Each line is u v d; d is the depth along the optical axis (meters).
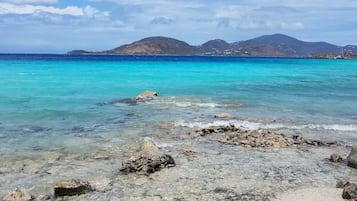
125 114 27.08
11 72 63.09
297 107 31.97
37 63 97.31
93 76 58.34
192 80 55.16
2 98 32.94
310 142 19.98
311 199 12.27
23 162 15.98
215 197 12.52
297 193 12.83
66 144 18.81
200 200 12.29
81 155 17.09
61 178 14.25
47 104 30.48
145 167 14.84
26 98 33.31
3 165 15.57
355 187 12.30
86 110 28.31
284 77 66.12
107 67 84.75
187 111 28.81
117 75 61.53
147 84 48.22
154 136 20.69
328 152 18.39
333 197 12.41
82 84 46.06
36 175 14.57
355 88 48.78
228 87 46.59
